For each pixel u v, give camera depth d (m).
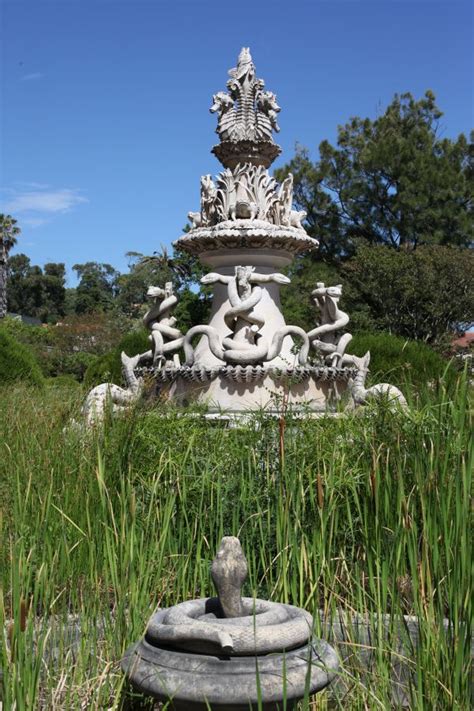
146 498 4.62
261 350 7.92
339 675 3.07
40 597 3.72
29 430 5.28
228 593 2.92
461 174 34.94
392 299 32.16
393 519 3.95
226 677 2.62
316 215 36.12
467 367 3.74
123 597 3.64
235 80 9.51
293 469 4.25
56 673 3.34
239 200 9.10
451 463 3.69
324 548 3.99
